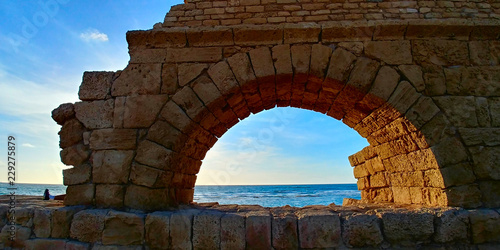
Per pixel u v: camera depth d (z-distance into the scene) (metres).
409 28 4.76
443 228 4.01
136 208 4.51
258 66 4.78
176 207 5.16
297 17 5.01
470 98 4.62
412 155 5.16
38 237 4.43
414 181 5.36
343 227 4.09
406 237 4.04
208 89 4.80
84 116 4.93
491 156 4.42
